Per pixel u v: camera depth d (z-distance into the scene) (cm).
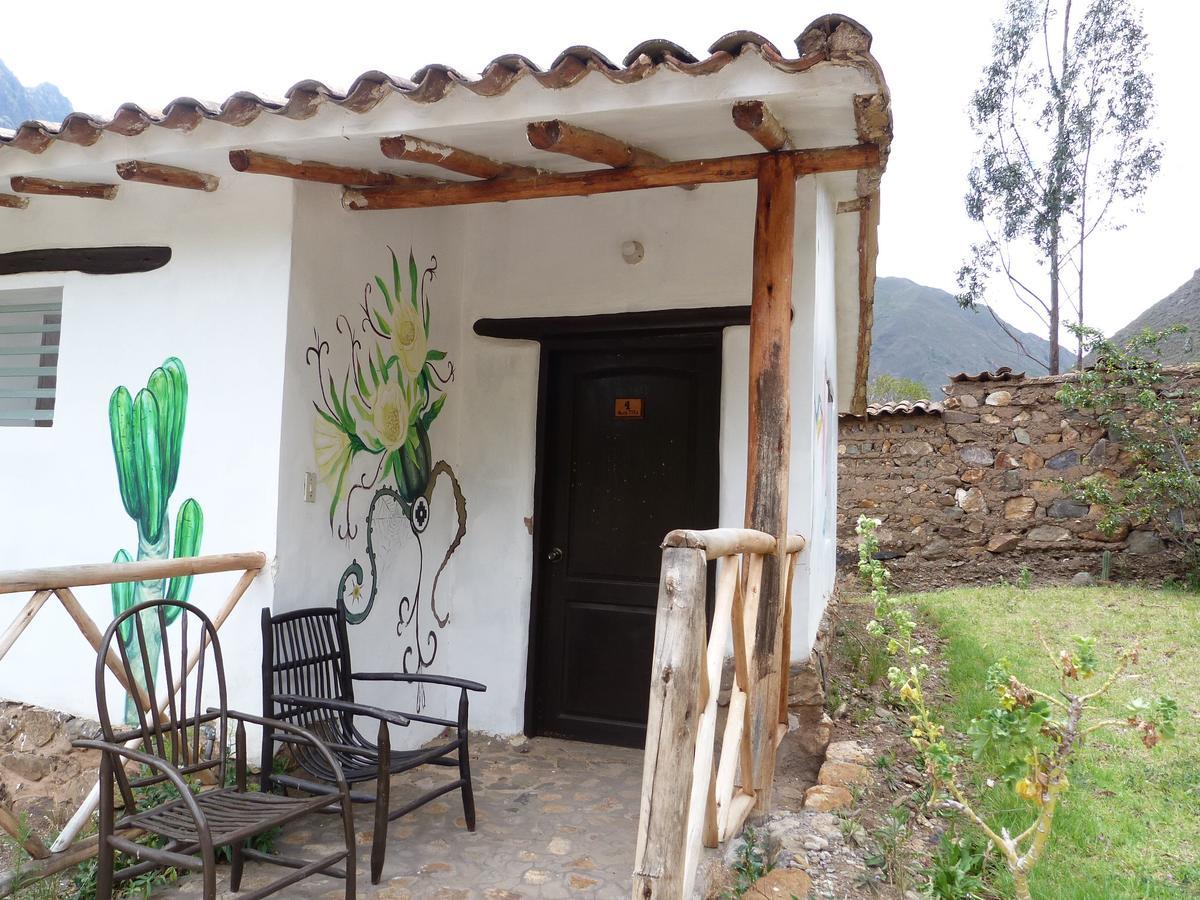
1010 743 279
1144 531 1025
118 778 275
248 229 403
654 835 201
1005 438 1091
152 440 421
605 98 301
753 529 348
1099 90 1878
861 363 884
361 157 371
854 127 328
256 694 379
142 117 344
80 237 453
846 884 316
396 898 311
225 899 305
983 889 319
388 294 457
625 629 500
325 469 412
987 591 980
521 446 511
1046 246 1966
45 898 300
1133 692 573
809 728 445
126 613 288
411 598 479
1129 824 378
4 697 451
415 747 480
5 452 463
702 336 475
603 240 494
